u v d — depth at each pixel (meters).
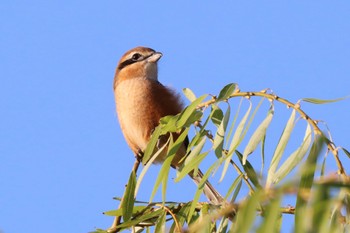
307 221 5.76
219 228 8.70
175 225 9.19
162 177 9.27
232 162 9.11
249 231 5.69
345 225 7.20
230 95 8.99
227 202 9.20
